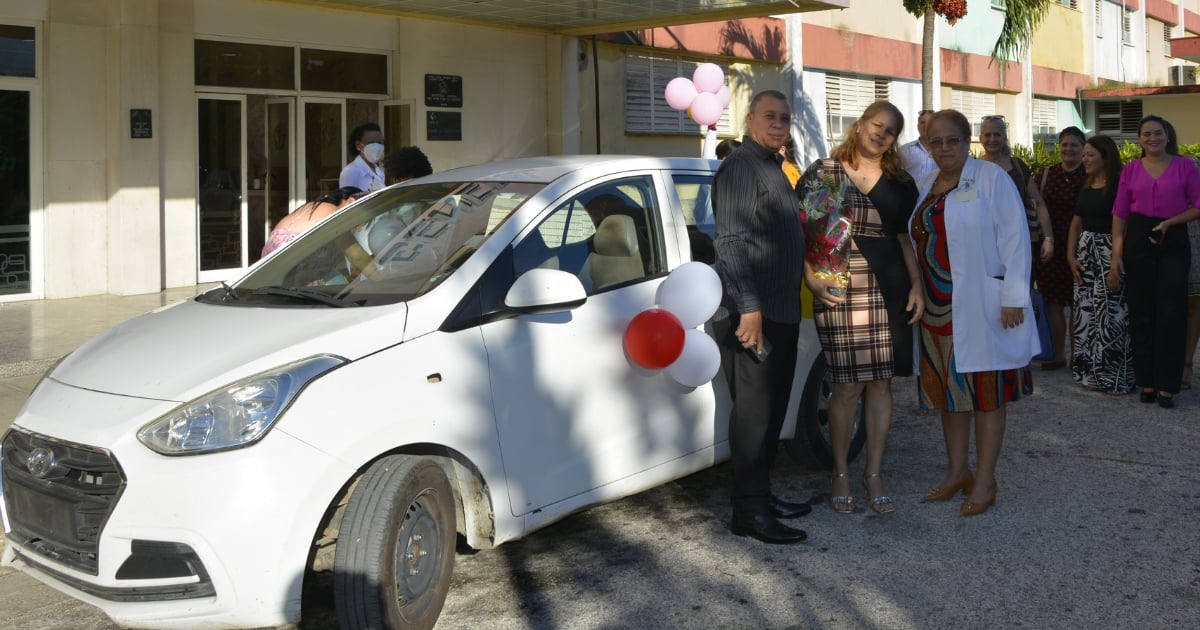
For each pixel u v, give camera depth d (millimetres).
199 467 3410
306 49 13266
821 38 19547
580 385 4387
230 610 3410
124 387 3703
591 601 4223
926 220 5066
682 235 5020
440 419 3865
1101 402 7324
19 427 3822
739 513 4836
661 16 14156
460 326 4027
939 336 5090
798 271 4684
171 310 4500
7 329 9586
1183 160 6973
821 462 5660
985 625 3914
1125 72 33875
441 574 3947
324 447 3543
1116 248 7230
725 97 10656
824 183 4902
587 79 15773
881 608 4082
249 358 3666
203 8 12125
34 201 11250
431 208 4676
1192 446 6188
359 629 3623
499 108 15023
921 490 5504
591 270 4578
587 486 4430
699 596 4242
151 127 11633
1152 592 4176
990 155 7633
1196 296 7473
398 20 14023
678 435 4840
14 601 4379
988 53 24891
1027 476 5684
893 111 4840
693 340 4559
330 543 3875
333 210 6391
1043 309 8070
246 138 12836
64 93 11211
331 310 4059
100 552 3449
